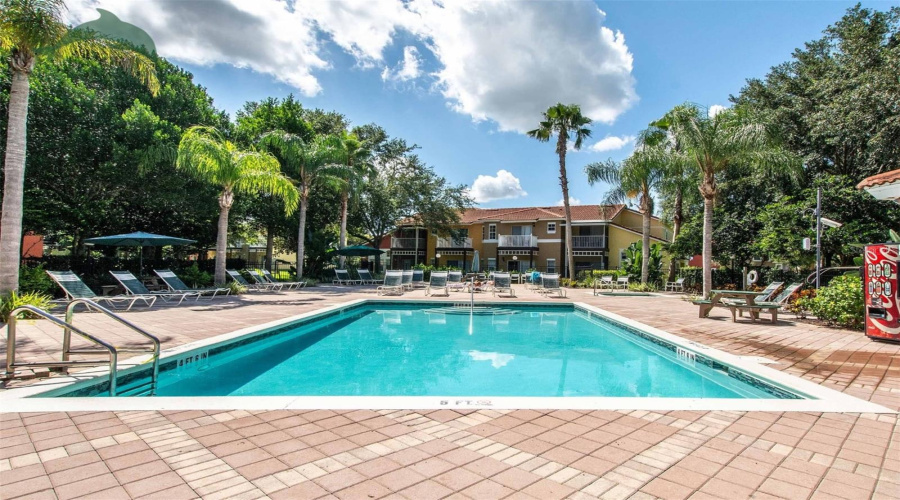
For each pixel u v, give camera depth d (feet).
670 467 8.65
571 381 19.22
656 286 72.64
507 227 127.03
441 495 7.43
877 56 56.39
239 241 111.96
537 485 7.84
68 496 7.18
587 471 8.44
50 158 47.39
